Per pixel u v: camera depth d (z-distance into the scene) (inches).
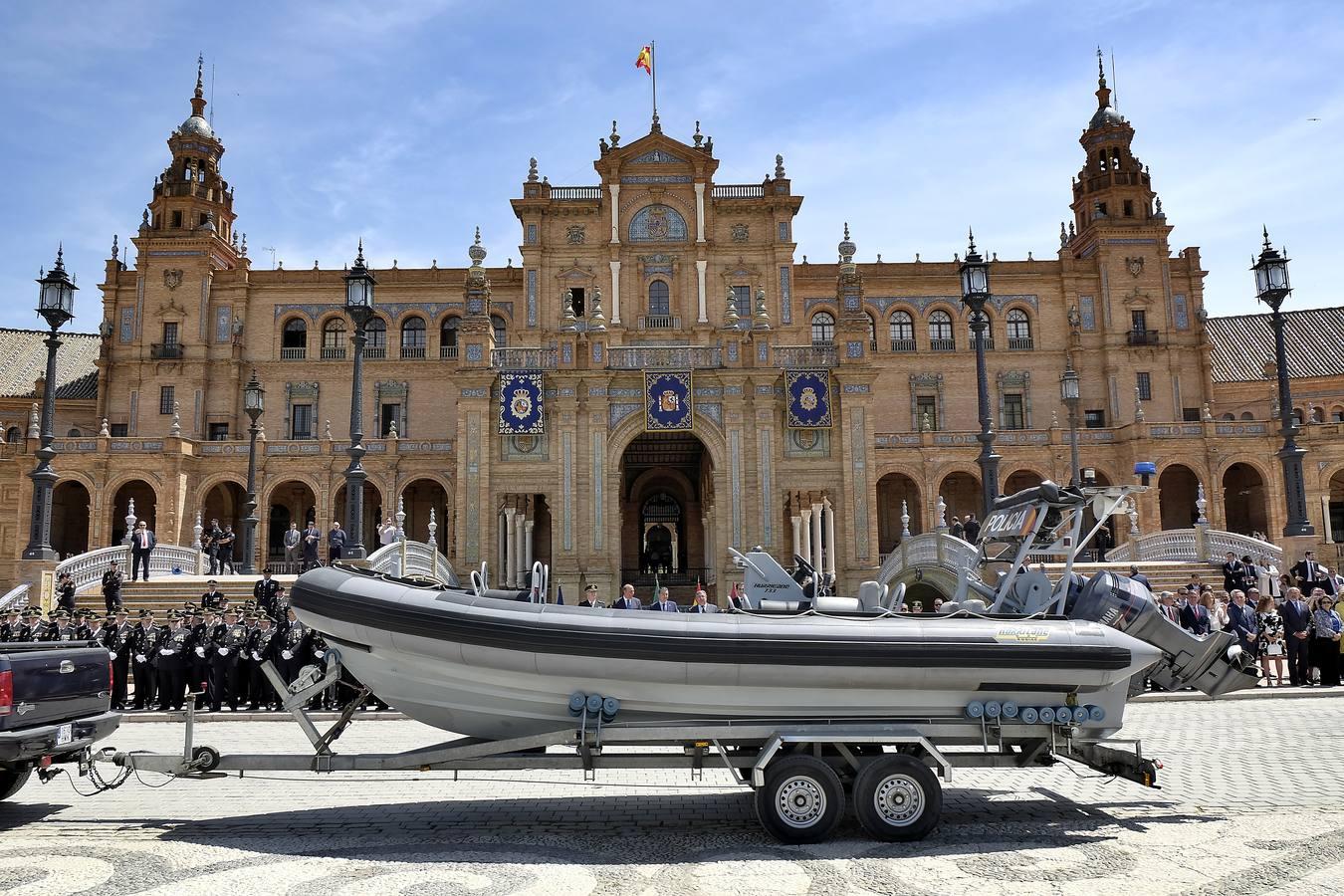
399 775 476.7
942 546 1156.5
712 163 2090.3
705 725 352.8
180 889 281.7
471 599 362.3
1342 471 2255.2
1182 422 2087.8
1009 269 2426.2
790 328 2063.2
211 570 1423.5
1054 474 2135.8
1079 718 354.9
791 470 1407.5
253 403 1342.3
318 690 375.9
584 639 344.2
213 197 2471.7
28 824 365.7
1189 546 1322.6
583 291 2090.3
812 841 333.7
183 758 369.7
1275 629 821.9
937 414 2384.4
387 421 2332.7
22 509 1989.4
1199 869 297.0
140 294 2324.1
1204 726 600.1
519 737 364.2
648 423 1391.5
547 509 1608.0
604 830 354.3
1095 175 2532.0
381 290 2369.6
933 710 359.3
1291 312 2726.4
